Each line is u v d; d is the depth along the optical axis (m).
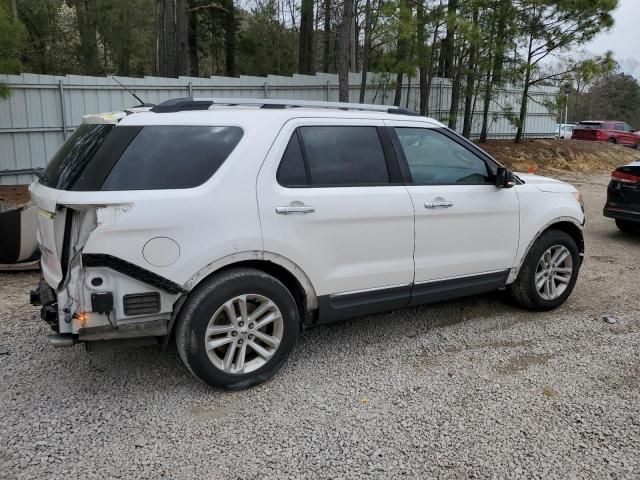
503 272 4.89
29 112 12.55
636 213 8.21
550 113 20.56
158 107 3.60
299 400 3.58
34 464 2.88
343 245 3.95
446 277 4.52
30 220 6.01
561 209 5.16
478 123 20.97
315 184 3.85
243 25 35.56
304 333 4.70
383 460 2.97
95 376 3.87
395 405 3.53
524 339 4.60
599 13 16.92
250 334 3.67
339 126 4.04
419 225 4.28
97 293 3.20
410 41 14.23
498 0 16.22
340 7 23.23
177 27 19.38
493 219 4.71
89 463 2.91
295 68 34.31
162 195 3.31
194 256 3.37
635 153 24.06
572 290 5.44
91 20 29.22
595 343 4.53
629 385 3.82
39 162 12.88
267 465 2.92
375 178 4.14
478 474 2.86
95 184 3.21
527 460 2.98
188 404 3.52
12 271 6.25
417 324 4.92
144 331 3.37
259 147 3.65
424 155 4.46
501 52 16.58
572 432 3.25
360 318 5.07
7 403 3.48
